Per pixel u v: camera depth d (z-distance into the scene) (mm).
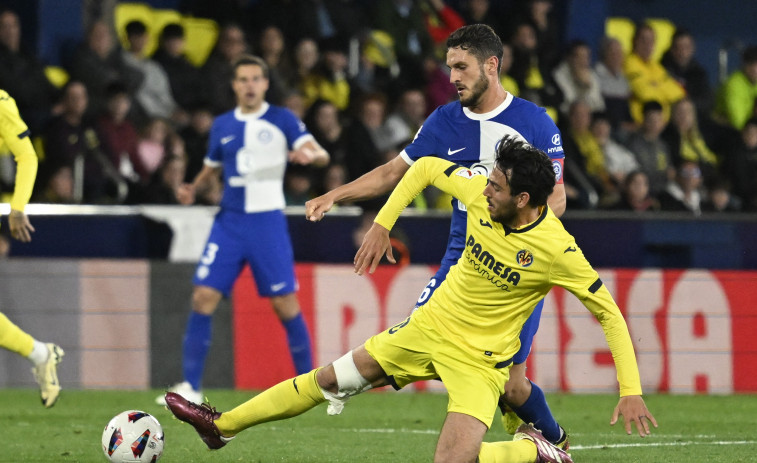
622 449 22641
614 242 37188
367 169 40094
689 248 37625
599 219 37125
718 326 35250
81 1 44812
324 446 22703
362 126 40406
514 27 46531
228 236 28453
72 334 33531
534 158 15773
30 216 35000
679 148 44750
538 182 15742
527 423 19250
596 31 50562
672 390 35062
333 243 36531
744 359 35281
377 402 31266
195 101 40781
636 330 34969
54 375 25344
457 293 16719
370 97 41312
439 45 46500
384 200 37344
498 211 15961
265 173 28484
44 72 40969
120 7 45469
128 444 18047
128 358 33750
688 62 49500
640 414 15656
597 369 34812
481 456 16969
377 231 17547
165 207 35844
